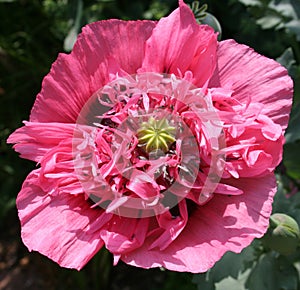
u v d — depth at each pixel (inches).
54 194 9.2
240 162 9.1
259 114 9.2
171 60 9.7
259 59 9.8
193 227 9.2
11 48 18.2
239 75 9.8
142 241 8.9
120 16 16.5
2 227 20.3
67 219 9.2
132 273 18.8
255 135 9.3
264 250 12.1
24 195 9.3
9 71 19.1
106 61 9.7
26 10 18.3
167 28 9.6
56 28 18.0
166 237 8.9
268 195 9.0
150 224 9.3
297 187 14.7
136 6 16.6
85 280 18.6
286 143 13.3
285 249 10.5
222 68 9.8
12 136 9.3
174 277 17.1
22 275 19.2
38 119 9.6
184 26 9.6
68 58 9.6
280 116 9.5
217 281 11.5
